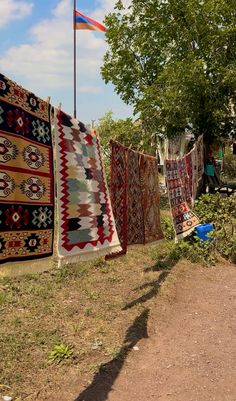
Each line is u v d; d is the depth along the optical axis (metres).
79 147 4.21
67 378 4.11
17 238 3.31
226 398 4.00
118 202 5.22
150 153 13.99
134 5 15.09
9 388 3.88
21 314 5.36
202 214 9.27
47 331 4.94
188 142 15.96
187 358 4.67
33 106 3.48
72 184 4.04
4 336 4.75
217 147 14.91
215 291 6.73
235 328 5.46
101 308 5.70
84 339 4.86
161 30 14.28
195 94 12.85
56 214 3.89
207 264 7.98
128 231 5.66
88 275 7.06
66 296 6.05
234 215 9.21
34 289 6.21
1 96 3.09
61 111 3.93
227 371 4.45
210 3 12.96
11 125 3.19
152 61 15.46
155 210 6.74
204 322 5.60
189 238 8.74
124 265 7.74
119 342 4.87
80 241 4.13
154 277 7.07
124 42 15.80
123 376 4.26
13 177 3.23
